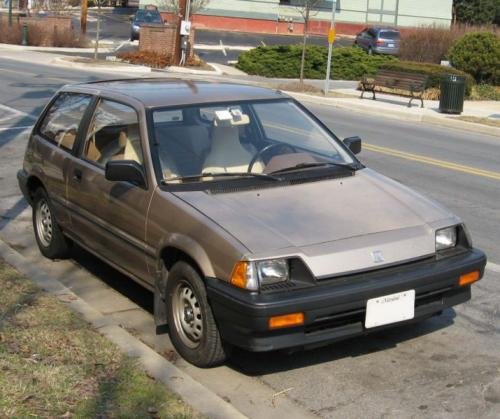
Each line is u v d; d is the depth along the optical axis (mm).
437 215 5289
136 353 4891
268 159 5762
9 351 4820
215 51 43562
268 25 56844
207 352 4855
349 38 57594
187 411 4211
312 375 5004
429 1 60125
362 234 4895
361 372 5043
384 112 21328
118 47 41438
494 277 6988
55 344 4973
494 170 12805
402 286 4738
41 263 7223
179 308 5102
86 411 4145
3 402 4164
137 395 4355
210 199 5152
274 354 5285
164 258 5203
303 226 4883
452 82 20578
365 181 5680
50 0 50500
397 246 4887
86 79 24594
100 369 4660
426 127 19203
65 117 6938
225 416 4188
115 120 6105
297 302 4449
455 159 13852
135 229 5473
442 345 5465
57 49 38375
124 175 5426
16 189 9977
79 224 6391
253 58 33438
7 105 17469
